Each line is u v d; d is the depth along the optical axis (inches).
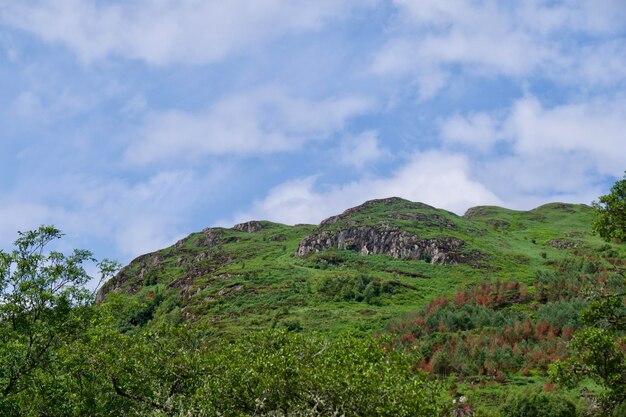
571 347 1066.1
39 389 1133.1
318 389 971.9
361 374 958.4
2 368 1114.1
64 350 1169.4
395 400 917.2
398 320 4028.1
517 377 2856.8
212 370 1228.5
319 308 4842.5
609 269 4699.8
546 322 3550.7
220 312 5036.9
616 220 1051.3
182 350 1322.6
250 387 1039.0
